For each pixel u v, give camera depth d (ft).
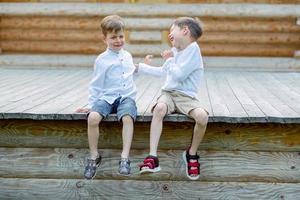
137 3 33.14
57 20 33.86
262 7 32.71
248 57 33.35
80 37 33.96
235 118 15.78
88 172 15.53
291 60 32.81
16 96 20.59
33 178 16.93
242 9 32.73
